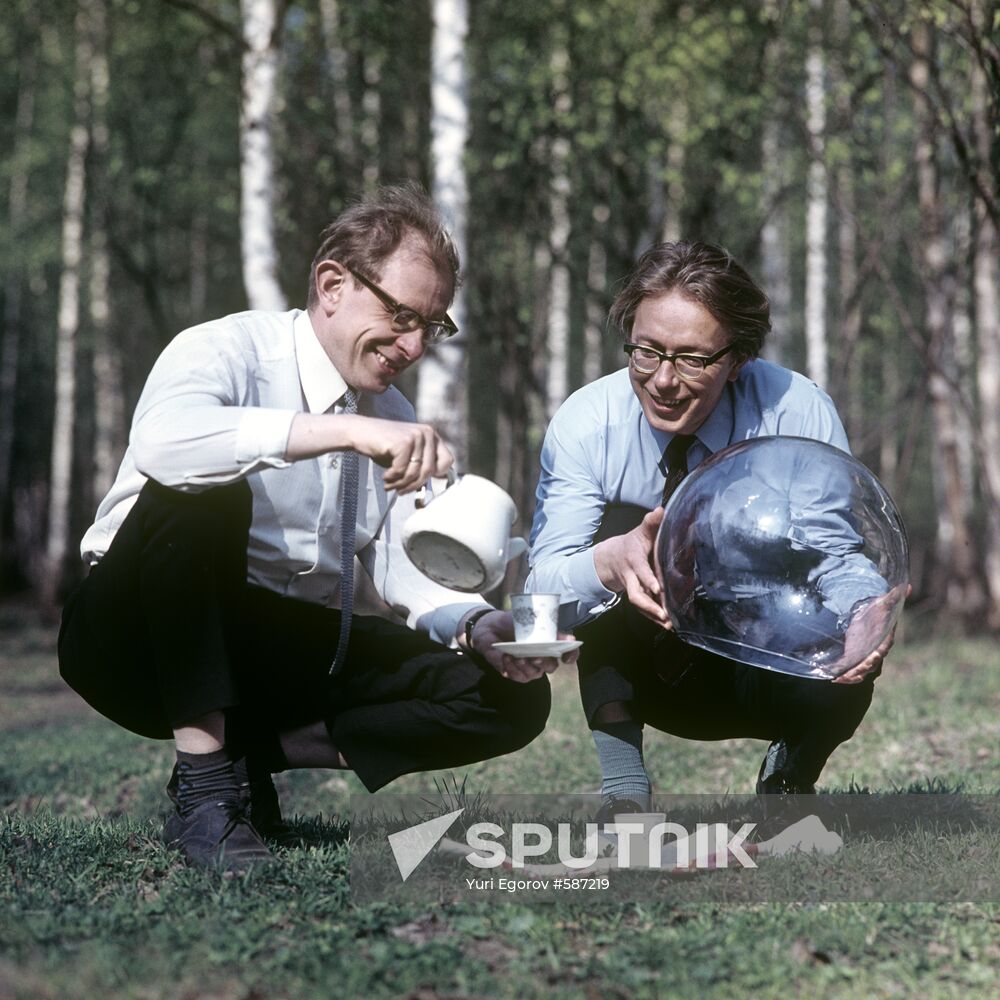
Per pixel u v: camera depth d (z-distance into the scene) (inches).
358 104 684.1
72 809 206.4
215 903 104.6
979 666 430.9
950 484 623.2
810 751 131.2
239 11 709.9
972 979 96.6
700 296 118.8
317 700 125.2
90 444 1211.2
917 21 341.4
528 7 606.2
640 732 134.7
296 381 121.8
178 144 844.0
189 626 113.4
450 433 412.5
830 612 116.6
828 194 544.4
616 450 133.7
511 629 118.0
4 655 627.8
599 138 582.9
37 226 965.8
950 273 515.5
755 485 117.4
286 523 124.3
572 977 94.8
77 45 836.0
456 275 120.7
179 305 1072.2
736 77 561.6
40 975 90.2
